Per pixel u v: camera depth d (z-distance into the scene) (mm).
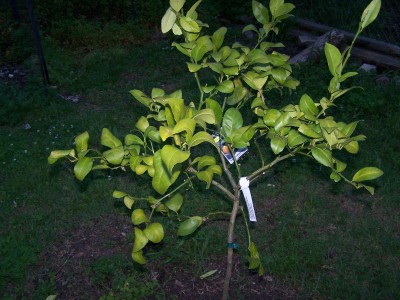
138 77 3227
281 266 1728
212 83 3027
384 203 2043
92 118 2705
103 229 1949
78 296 1672
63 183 2191
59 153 1131
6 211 2018
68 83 3227
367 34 3607
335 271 1728
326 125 1053
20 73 3393
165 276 1734
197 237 1854
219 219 1958
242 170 2197
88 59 3486
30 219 1979
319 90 2789
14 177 2221
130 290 1663
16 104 2855
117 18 4051
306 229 1912
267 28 1253
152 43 3725
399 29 3613
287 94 2754
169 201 1235
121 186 2146
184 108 1003
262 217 1983
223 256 1807
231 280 1713
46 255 1828
